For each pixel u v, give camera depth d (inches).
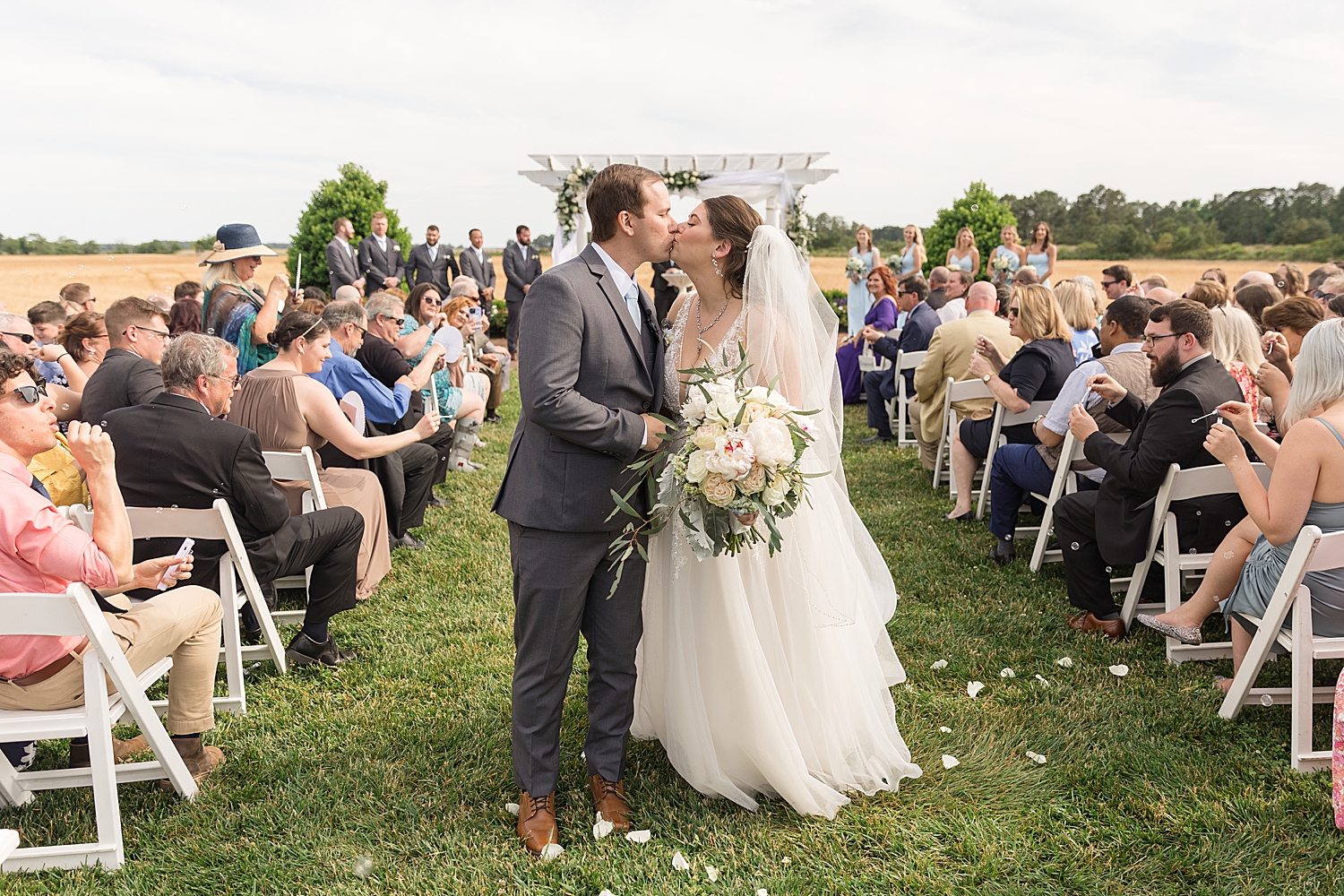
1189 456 133.6
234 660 124.8
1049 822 98.5
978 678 134.0
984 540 199.2
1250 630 122.8
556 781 100.4
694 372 91.9
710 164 510.9
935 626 152.3
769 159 507.5
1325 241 976.9
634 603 99.3
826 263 1056.2
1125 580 157.4
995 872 90.4
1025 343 203.3
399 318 225.0
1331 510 110.4
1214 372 136.2
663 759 113.2
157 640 101.6
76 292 283.7
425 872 92.2
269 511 127.8
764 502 87.7
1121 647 142.9
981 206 650.8
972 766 109.9
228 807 103.5
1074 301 231.3
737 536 93.0
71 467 139.4
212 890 89.9
